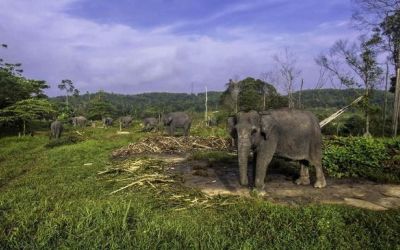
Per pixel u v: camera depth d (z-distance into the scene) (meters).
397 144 14.29
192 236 6.00
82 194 9.29
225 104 43.59
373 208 7.91
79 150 19.19
